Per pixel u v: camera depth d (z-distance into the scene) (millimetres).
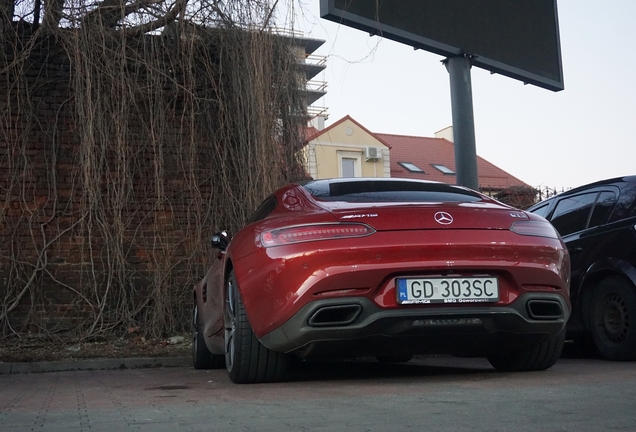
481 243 3713
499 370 4562
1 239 8055
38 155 8234
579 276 5855
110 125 8258
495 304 3738
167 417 2752
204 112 8758
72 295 8172
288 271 3701
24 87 8234
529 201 10625
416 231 3699
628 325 5352
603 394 3146
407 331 3658
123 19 8297
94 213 8203
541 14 10562
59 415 2953
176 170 8625
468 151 8844
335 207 3922
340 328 3646
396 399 3082
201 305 5887
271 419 2605
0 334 7902
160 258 8422
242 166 8672
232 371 4098
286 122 9047
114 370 6277
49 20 8094
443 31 8875
